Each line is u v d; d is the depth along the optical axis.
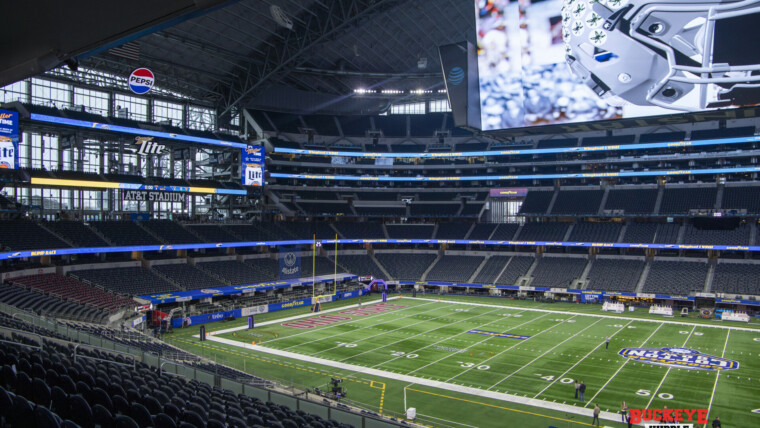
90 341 31.64
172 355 34.72
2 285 45.84
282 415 19.98
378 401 32.69
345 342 48.97
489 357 43.25
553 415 30.17
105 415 13.55
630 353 44.16
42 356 21.67
